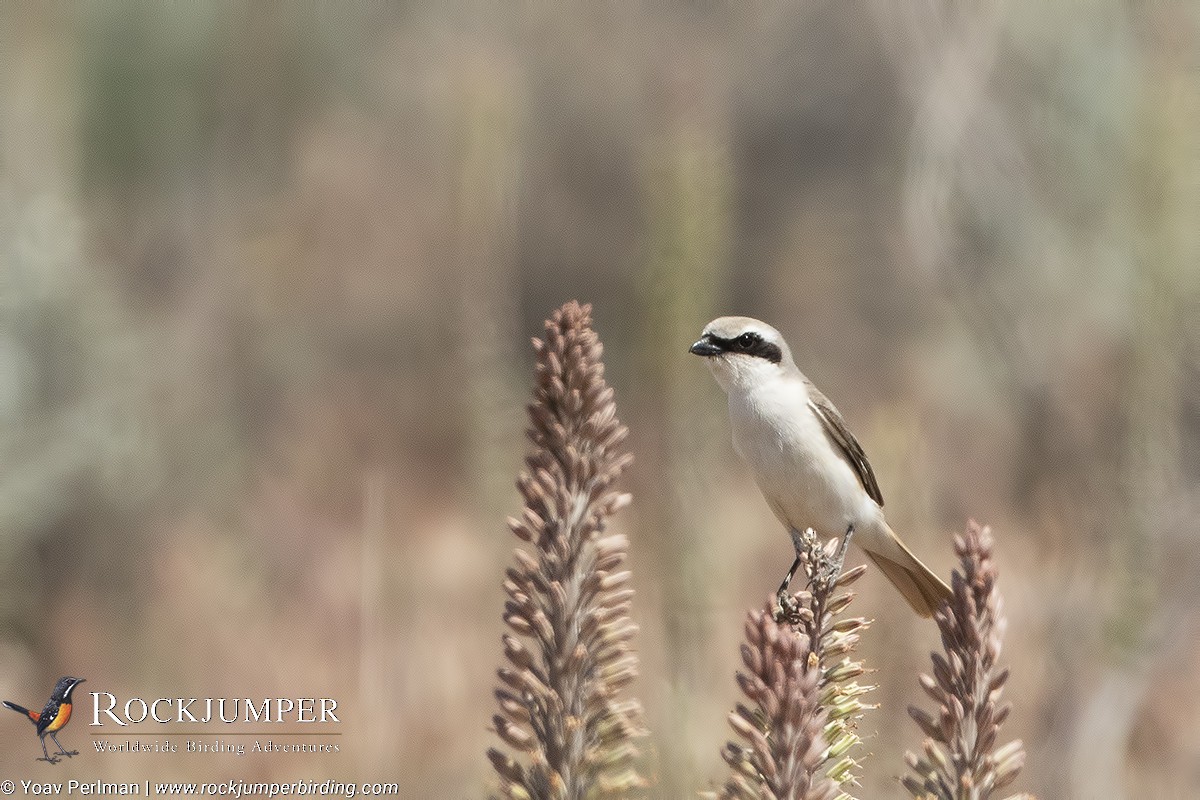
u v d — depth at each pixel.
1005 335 16.36
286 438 20.89
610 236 24.39
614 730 3.88
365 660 10.68
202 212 22.52
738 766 3.54
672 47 25.56
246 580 15.55
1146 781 12.48
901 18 16.17
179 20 21.23
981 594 3.78
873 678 8.72
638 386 8.56
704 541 8.12
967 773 3.70
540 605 3.94
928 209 16.55
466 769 11.00
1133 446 12.51
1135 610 11.98
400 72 25.56
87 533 15.96
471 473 11.45
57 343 16.97
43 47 19.94
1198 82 13.35
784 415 8.39
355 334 23.11
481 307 11.21
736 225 26.03
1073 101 16.81
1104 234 16.03
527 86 24.75
